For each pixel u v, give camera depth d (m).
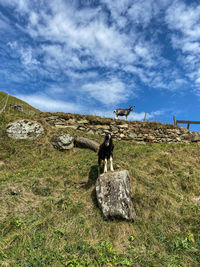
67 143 8.98
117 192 4.28
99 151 5.31
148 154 7.85
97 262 2.97
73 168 6.71
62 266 2.81
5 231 3.42
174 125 12.51
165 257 3.23
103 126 11.28
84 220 4.04
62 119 11.05
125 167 6.46
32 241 3.30
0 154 7.70
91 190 5.33
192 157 7.62
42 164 7.49
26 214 3.97
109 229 3.84
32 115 11.50
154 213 4.43
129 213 4.09
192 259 3.18
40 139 9.41
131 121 12.02
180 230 3.99
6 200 4.32
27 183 5.29
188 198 5.14
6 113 11.12
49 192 5.05
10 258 2.92
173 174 6.23
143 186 5.46
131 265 2.97
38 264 2.81
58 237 3.46
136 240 3.66
